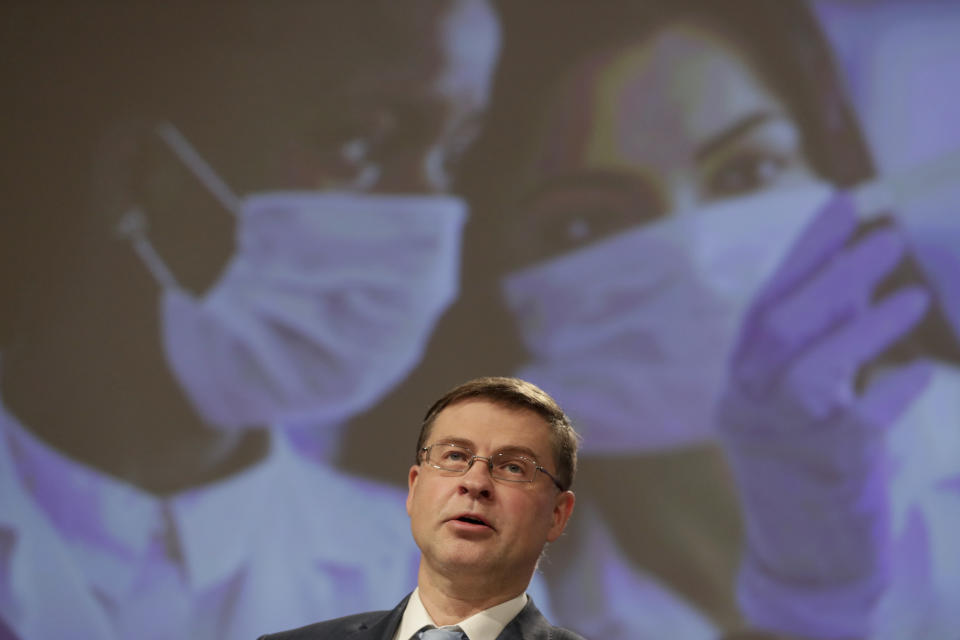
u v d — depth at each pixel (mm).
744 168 13195
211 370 12875
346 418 12742
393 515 12477
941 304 12812
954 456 12492
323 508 12492
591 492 12430
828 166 13180
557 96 13438
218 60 13664
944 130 13227
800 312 12828
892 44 13453
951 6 13539
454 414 4984
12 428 12680
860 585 12195
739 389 12672
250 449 12656
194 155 13414
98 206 13297
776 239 13023
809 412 12602
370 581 12289
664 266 12961
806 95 13359
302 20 13742
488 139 13367
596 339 12820
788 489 12445
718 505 12414
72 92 13578
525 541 4711
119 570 12305
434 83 13516
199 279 13102
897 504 12391
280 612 12203
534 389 5141
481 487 4691
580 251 13016
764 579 12219
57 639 12117
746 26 13547
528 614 4816
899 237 12992
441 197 13219
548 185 13234
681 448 12555
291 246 13148
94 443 12664
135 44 13711
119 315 13016
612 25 13602
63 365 12867
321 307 13000
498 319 12914
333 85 13562
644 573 12227
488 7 13672
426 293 13000
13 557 12312
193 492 12539
